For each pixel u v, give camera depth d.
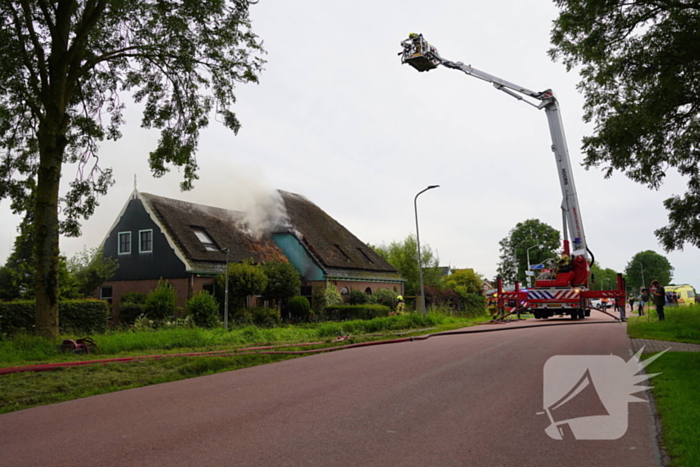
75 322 18.14
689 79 10.48
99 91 16.77
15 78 14.25
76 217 16.81
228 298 26.34
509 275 70.44
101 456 4.47
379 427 5.28
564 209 22.86
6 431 5.43
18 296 21.02
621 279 23.17
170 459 4.36
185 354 12.05
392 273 42.12
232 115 17.02
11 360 11.12
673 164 12.18
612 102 11.93
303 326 26.41
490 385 7.41
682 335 13.66
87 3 14.49
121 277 28.86
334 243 38.09
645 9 10.64
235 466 4.14
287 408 6.23
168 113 16.91
